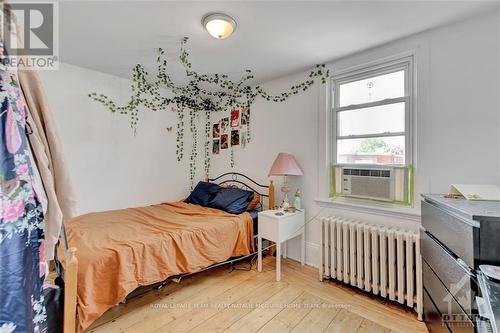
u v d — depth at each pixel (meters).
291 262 2.92
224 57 2.51
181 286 2.33
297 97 2.93
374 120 2.41
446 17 1.83
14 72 0.85
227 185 3.72
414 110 2.13
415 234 1.95
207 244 2.35
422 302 1.84
